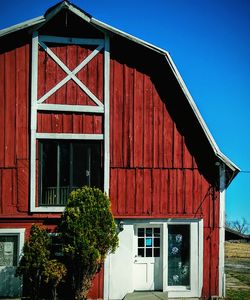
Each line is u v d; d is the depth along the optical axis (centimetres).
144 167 1395
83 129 1371
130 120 1399
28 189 1343
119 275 1359
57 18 1372
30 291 1295
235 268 2153
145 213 1384
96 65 1392
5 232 1325
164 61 1405
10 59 1357
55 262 1250
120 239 1370
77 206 1238
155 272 1404
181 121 1423
